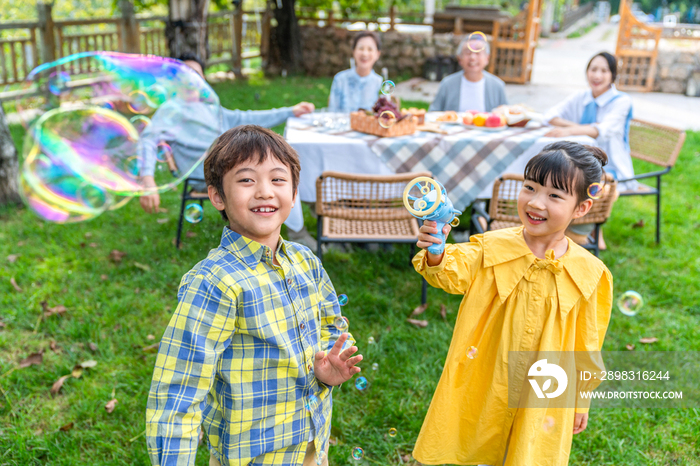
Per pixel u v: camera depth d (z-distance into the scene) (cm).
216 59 1056
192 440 111
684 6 4097
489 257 153
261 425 122
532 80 1175
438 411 159
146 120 282
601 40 2214
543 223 147
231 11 1059
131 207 443
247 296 118
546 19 2267
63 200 258
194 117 310
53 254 361
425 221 140
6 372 247
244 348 120
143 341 273
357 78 442
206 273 118
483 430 158
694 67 1027
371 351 267
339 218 304
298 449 129
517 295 153
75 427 219
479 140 333
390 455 210
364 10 1196
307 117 401
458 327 158
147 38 975
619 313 306
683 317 305
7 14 1491
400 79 1122
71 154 247
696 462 209
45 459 206
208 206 414
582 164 143
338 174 292
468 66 438
